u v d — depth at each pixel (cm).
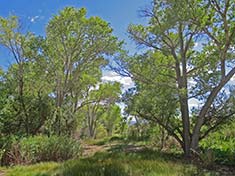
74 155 1603
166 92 1609
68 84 2822
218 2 1449
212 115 1623
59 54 2748
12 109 2250
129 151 1739
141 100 1684
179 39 1672
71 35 2805
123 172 1039
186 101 1636
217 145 1669
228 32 1461
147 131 2134
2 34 2361
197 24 1484
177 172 1079
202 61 1628
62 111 2495
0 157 1436
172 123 1714
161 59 1723
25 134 1970
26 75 2453
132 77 1711
